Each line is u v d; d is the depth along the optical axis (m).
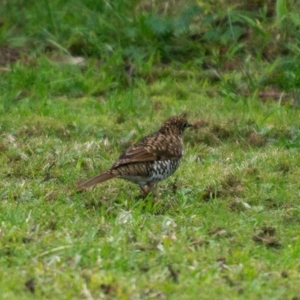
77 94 19.11
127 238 11.27
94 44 20.70
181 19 20.61
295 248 11.15
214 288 9.97
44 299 9.61
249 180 14.02
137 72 19.70
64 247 10.79
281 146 15.76
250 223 12.20
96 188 13.45
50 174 14.20
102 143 15.76
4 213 12.18
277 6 20.20
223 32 20.55
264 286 10.18
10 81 19.36
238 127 16.59
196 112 17.66
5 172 14.31
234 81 19.16
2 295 9.62
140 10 21.50
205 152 15.60
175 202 12.98
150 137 13.41
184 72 19.77
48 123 16.89
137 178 12.98
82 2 22.17
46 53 20.83
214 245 11.18
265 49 20.27
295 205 13.05
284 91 19.06
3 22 21.91
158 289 9.91
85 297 9.62
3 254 10.75
